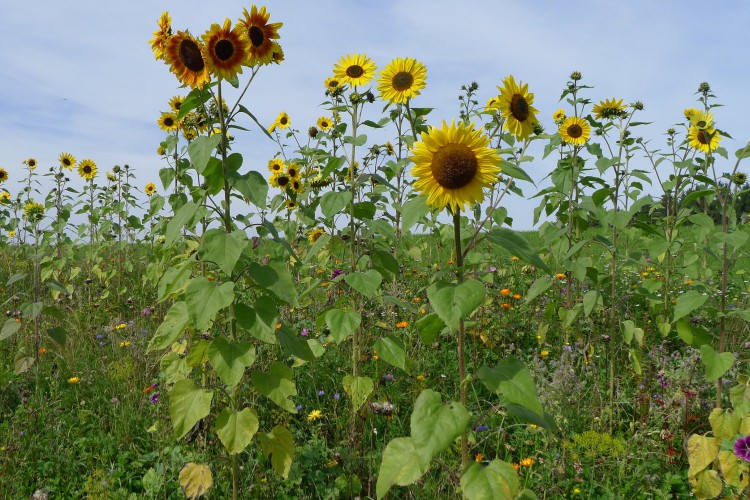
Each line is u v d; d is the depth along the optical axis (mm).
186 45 2902
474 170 2111
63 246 8633
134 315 6531
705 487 2789
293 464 3240
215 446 3436
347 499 3109
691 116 4605
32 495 3172
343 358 4531
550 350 5031
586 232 4785
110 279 7996
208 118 3244
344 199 3393
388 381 3982
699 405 3775
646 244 5469
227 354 2518
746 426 2729
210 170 2797
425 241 7293
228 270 2389
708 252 3316
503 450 3461
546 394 3842
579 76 4977
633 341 4805
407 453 2104
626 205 4750
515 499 2041
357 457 3236
